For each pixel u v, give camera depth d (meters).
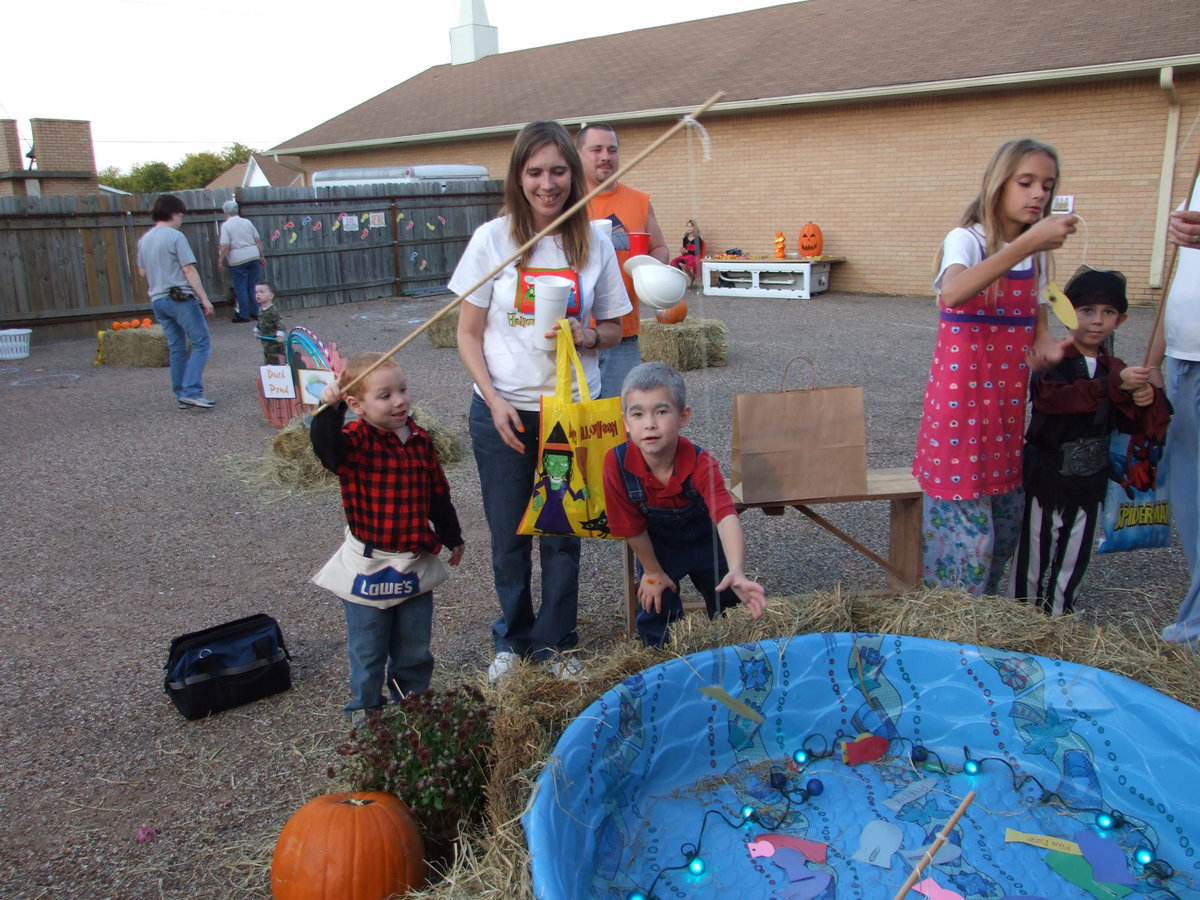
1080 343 3.16
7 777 2.91
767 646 2.83
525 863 2.06
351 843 2.12
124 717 3.26
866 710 2.88
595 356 3.23
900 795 2.61
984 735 2.79
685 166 17.33
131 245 14.02
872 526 4.80
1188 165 12.41
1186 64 11.85
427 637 3.04
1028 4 15.77
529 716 2.54
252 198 15.40
